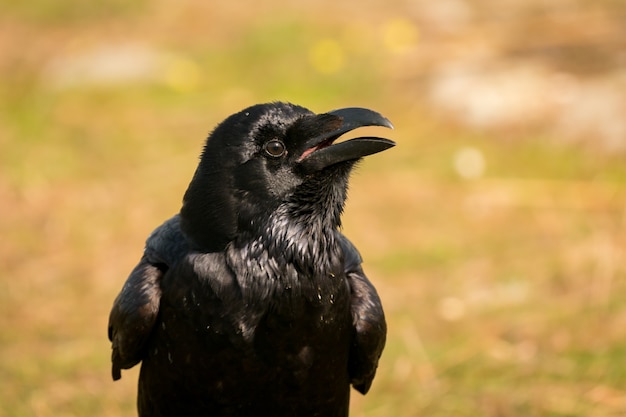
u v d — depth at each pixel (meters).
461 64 21.12
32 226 16.58
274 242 7.94
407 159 18.00
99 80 23.00
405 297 13.84
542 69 20.22
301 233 7.98
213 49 24.31
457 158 17.80
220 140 8.08
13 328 13.47
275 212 7.98
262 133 8.00
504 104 19.12
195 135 19.80
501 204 16.28
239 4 28.75
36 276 14.95
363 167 17.78
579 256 14.34
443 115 19.42
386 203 16.55
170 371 8.15
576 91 19.05
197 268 7.96
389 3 26.19
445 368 12.06
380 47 22.64
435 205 16.41
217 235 7.98
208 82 22.41
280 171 8.00
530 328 12.76
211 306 7.90
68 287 14.62
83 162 18.92
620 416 10.98
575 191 16.47
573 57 20.64
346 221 15.99
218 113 20.70
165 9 29.00
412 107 19.86
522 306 13.32
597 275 13.70
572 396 11.34
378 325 8.59
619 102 18.31
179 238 8.26
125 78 23.05
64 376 12.25
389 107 19.98
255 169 7.98
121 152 19.27
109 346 12.95
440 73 20.88
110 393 11.90
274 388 8.10
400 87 20.72
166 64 23.50
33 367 12.40
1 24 28.61
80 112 21.41
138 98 21.91
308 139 8.01
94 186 17.88
